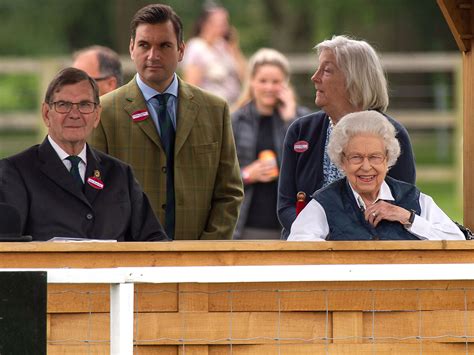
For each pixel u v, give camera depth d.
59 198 16.48
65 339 14.23
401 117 62.94
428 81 74.00
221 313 14.33
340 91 18.36
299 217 16.22
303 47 93.12
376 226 16.06
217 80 46.53
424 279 13.25
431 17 89.94
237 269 12.82
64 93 16.58
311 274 12.93
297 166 18.83
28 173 16.53
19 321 12.52
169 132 20.02
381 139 16.09
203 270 12.77
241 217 26.06
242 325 14.34
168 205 19.86
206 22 46.88
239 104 28.14
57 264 14.18
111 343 12.63
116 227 16.59
